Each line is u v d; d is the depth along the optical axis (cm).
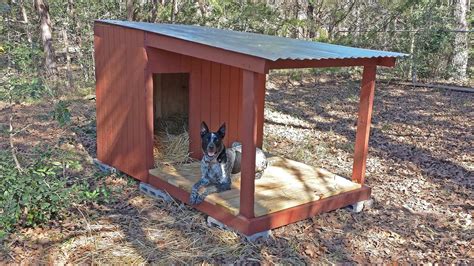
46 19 1087
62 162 542
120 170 595
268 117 999
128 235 441
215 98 597
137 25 557
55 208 438
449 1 1628
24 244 414
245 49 405
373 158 740
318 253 425
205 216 481
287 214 453
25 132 777
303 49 441
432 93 1317
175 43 475
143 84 527
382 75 1546
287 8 1738
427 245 452
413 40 1459
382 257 425
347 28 1811
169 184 510
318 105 1146
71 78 1153
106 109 605
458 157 747
